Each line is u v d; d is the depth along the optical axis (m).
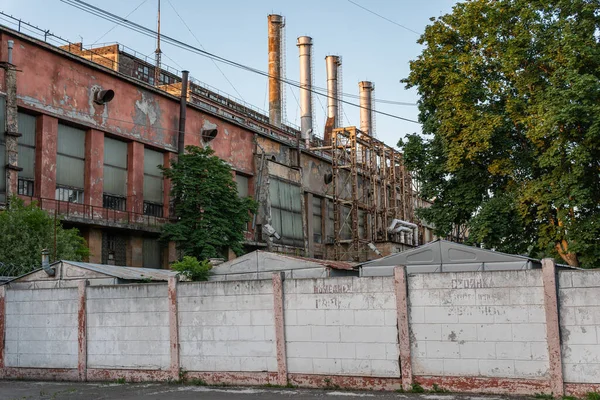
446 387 13.79
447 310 13.94
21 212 23.83
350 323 14.84
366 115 77.25
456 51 28.72
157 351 16.83
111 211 31.94
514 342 13.30
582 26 23.84
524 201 25.45
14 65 27.19
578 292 12.82
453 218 28.95
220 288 16.27
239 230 35.59
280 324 15.41
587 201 23.30
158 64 51.66
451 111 27.31
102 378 17.36
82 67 31.14
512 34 26.59
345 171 56.06
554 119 22.00
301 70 70.94
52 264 21.16
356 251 50.88
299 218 47.25
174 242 35.38
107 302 17.56
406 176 61.91
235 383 15.85
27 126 28.47
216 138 40.28
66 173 30.25
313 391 14.64
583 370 12.63
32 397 15.20
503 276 13.51
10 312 18.78
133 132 34.06
